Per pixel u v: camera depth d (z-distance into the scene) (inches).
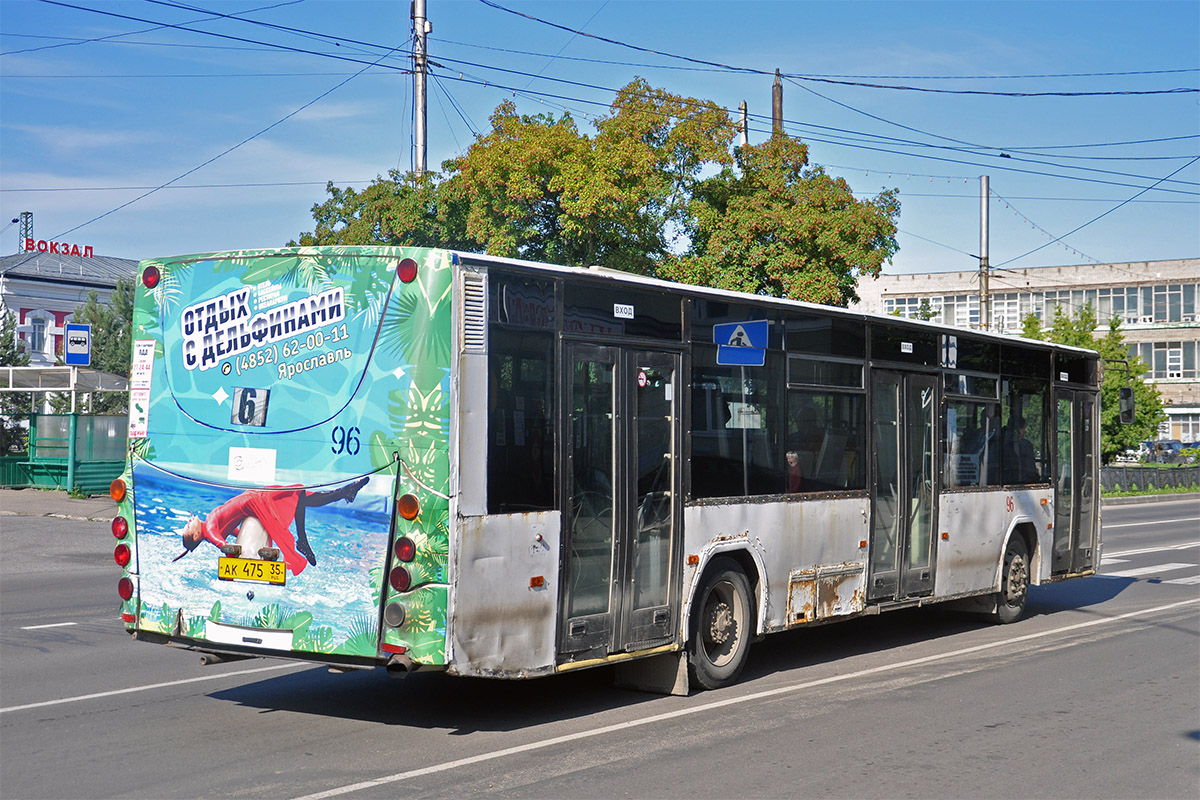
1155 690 367.9
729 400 361.7
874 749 289.4
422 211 893.2
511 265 289.3
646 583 328.5
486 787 248.2
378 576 274.4
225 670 376.5
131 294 2332.7
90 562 696.4
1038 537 530.3
